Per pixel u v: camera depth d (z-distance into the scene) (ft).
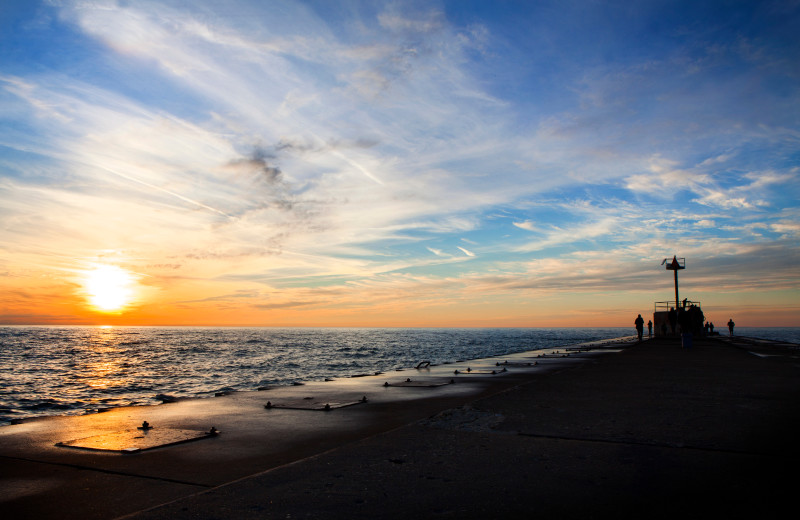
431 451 16.61
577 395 28.71
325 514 11.21
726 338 138.10
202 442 19.03
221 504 11.89
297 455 17.07
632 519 10.87
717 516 10.98
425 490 12.81
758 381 34.68
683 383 33.81
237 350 221.87
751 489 12.68
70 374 101.14
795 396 27.73
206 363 134.82
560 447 16.98
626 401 26.37
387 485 13.21
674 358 58.03
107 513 11.89
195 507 11.71
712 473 13.98
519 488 12.90
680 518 10.89
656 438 18.07
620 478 13.64
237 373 101.55
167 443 18.57
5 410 53.88
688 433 18.79
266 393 33.22
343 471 14.47
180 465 15.92
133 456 16.99
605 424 20.54
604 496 12.26
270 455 17.10
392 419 23.54
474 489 12.85
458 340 379.55
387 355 173.17
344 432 20.72
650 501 11.90
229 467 15.66
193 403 28.76
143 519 10.99
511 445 17.33
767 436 18.24
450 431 19.57
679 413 22.74
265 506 11.74
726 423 20.48
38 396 66.23
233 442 19.02
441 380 40.68
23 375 98.84
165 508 11.67
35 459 16.65
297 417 24.17
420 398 30.40
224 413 25.38
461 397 30.81
